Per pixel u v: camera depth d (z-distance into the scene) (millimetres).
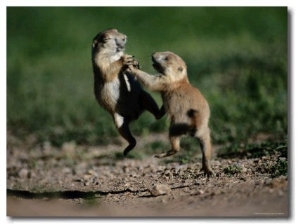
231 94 17625
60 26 31750
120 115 10867
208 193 9539
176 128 9844
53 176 13586
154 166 13008
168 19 30297
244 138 14383
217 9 30344
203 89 19219
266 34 26609
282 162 10656
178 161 13156
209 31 29328
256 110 16234
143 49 26141
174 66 10148
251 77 18797
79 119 18891
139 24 30234
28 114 20109
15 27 31797
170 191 10102
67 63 27609
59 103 21047
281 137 13602
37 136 18031
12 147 17125
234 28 29188
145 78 10258
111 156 14945
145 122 17062
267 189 9234
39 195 11445
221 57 22953
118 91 10703
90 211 9656
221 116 16125
